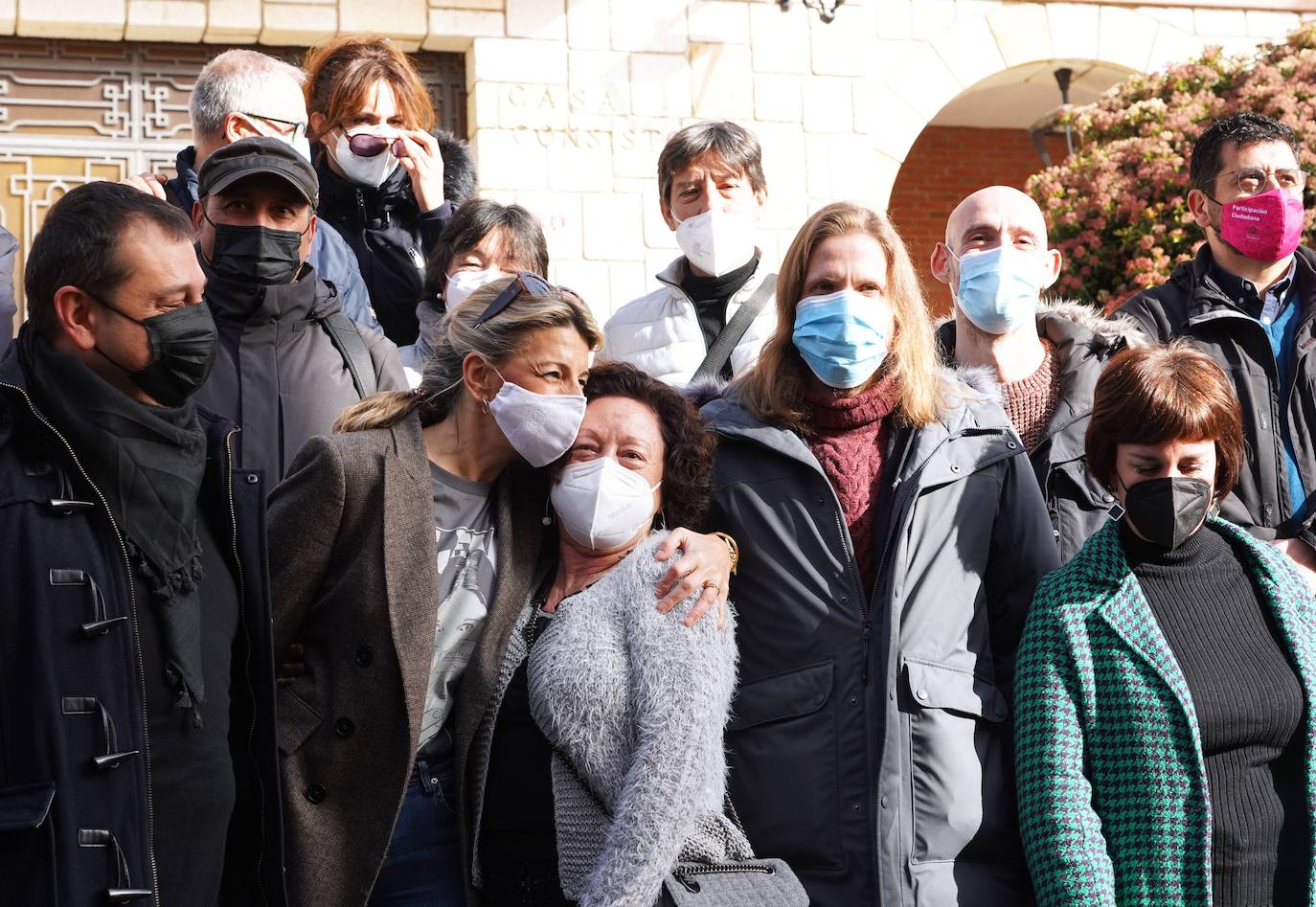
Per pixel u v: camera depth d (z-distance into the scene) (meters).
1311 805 2.88
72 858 2.24
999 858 3.02
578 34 8.39
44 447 2.38
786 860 2.99
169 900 2.37
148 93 8.05
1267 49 8.05
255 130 3.94
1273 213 4.20
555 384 2.90
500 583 2.91
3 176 7.80
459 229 4.28
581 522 2.91
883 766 2.93
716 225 4.29
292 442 3.38
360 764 2.76
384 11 8.14
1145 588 3.02
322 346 3.53
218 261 3.37
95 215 2.43
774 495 3.18
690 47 8.54
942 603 3.08
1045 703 2.95
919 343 3.32
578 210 8.30
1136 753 2.89
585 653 2.76
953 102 11.11
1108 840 2.90
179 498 2.46
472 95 8.29
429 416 3.02
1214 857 2.85
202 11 7.92
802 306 3.29
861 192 8.77
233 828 2.59
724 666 2.80
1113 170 7.55
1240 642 2.97
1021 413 3.77
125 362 2.44
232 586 2.59
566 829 2.73
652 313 4.43
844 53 8.79
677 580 2.80
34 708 2.26
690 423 3.05
